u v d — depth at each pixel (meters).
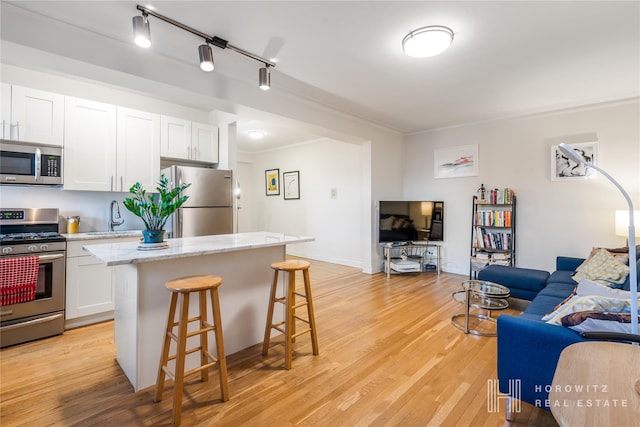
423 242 5.34
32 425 1.64
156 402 1.83
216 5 1.98
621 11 2.04
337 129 4.34
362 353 2.42
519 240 4.43
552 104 3.94
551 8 2.02
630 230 1.33
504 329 1.64
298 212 6.74
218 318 1.83
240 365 2.24
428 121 4.79
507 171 4.54
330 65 2.83
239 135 5.79
